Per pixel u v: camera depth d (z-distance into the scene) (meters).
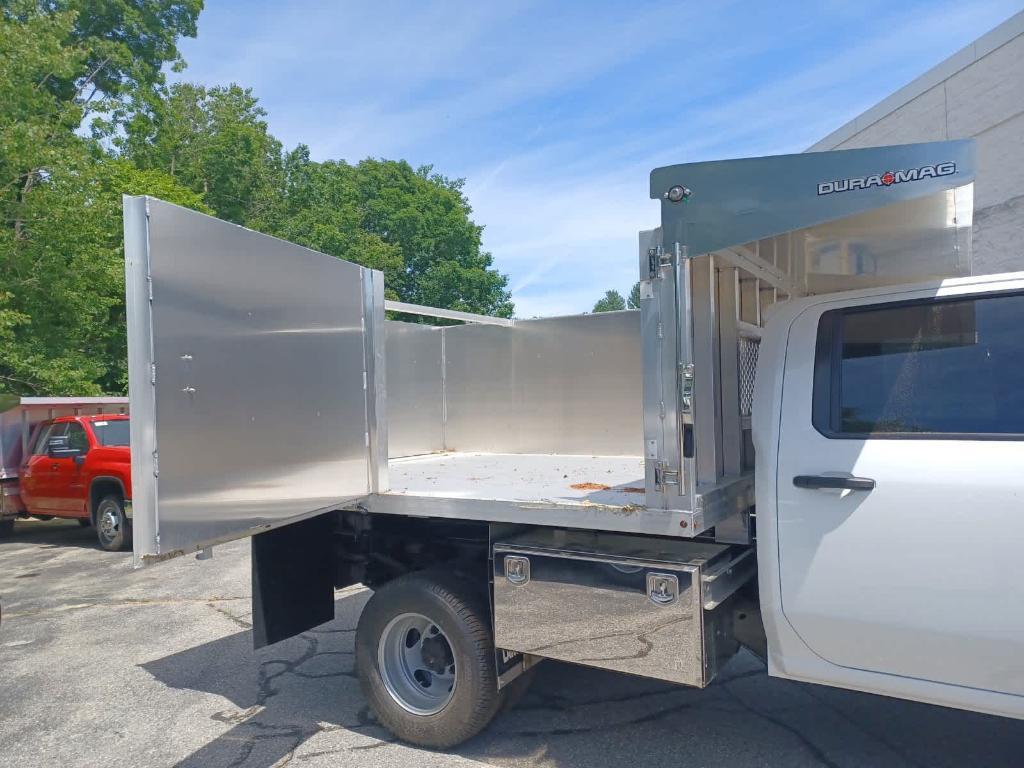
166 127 27.22
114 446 10.16
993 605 2.48
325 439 3.65
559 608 3.25
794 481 2.90
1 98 14.75
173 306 2.81
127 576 8.26
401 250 34.12
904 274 3.60
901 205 3.11
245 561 8.91
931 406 2.77
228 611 6.59
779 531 2.94
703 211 2.87
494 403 6.43
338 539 4.41
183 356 2.85
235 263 3.14
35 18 16.12
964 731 3.79
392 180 37.28
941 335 2.82
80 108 17.09
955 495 2.58
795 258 3.53
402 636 3.86
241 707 4.40
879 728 3.84
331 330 3.75
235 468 3.09
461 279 33.94
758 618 3.32
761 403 3.12
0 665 5.34
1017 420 2.61
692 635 2.93
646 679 4.57
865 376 2.93
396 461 5.67
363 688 3.87
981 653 2.53
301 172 33.19
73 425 10.63
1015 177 7.80
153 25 27.14
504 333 6.38
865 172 2.61
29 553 10.16
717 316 3.46
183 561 8.98
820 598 2.82
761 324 3.97
